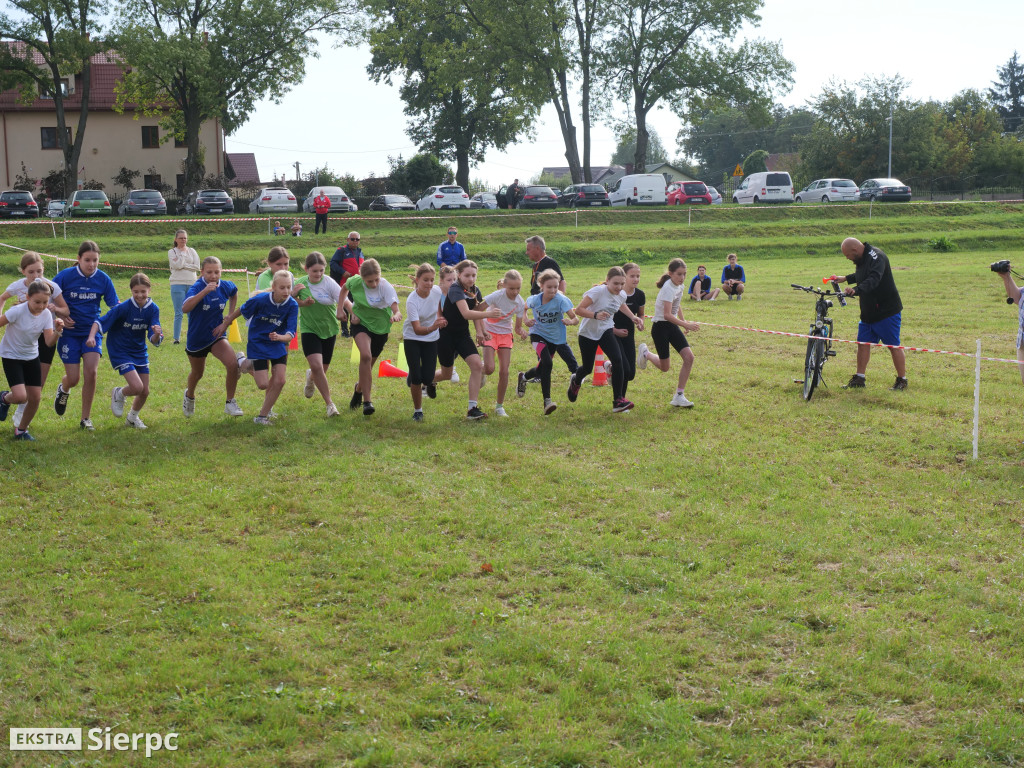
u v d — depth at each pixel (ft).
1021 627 16.33
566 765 12.71
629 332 32.73
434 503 22.75
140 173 162.81
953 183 211.82
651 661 15.19
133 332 29.14
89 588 17.72
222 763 12.64
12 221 108.68
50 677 14.60
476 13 162.09
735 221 134.72
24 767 12.49
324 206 110.73
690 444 28.04
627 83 169.58
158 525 21.22
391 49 156.56
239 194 166.91
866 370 39.29
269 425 29.89
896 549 19.92
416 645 15.69
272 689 14.37
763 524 21.38
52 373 38.63
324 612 16.89
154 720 13.61
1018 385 36.06
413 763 12.69
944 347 44.47
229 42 135.23
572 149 172.65
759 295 68.49
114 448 27.14
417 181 185.68
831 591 17.90
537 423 30.81
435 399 34.37
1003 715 13.76
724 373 39.37
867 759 12.79
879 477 24.97
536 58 158.71
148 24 127.75
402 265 98.89
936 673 14.93
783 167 296.10
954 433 29.01
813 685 14.62
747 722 13.58
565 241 116.16
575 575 18.61
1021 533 20.81
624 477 24.85
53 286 28.07
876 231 126.93
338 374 39.19
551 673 14.85
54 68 132.46
